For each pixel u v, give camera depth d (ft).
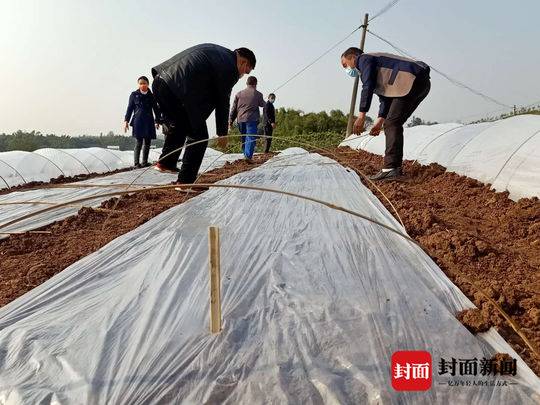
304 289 6.81
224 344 5.31
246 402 4.42
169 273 7.47
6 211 13.52
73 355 5.17
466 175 15.67
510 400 4.39
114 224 11.36
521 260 7.95
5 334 5.65
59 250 9.29
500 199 12.51
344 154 33.27
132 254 8.54
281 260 8.07
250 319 5.94
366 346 5.24
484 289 6.56
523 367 4.82
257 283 7.06
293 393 4.50
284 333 5.56
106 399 4.46
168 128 14.80
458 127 20.95
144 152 26.53
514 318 5.93
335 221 10.71
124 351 5.24
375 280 7.12
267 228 10.22
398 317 5.90
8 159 22.03
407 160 22.18
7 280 7.70
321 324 5.74
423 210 10.97
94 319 6.00
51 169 24.18
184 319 5.94
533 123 14.38
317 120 83.76
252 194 14.24
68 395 4.53
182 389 4.61
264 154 37.99
